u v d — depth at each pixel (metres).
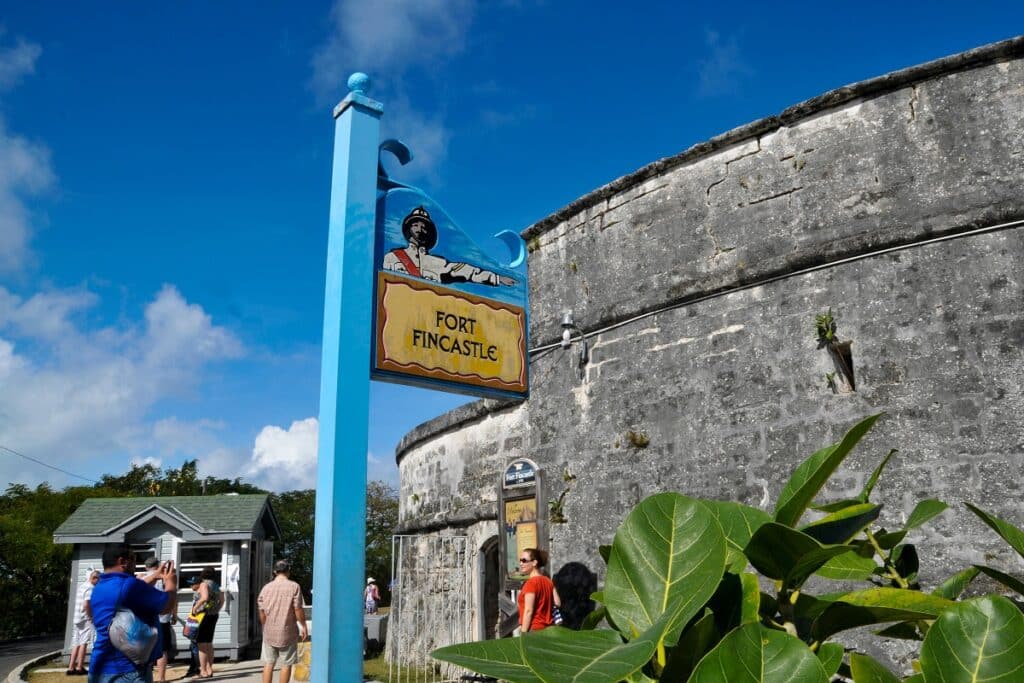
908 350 6.24
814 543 1.67
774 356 6.84
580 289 8.50
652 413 7.54
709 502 2.23
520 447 9.98
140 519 16.64
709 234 7.42
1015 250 6.04
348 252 4.75
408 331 5.54
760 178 7.21
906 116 6.61
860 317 6.48
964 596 5.62
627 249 8.03
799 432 6.58
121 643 6.16
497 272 6.24
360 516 4.34
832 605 1.81
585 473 8.06
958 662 1.54
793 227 6.93
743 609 1.72
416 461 13.55
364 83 5.11
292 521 47.53
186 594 16.34
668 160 7.77
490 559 10.89
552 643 1.62
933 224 6.29
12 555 26.69
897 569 2.49
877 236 6.48
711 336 7.25
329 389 4.52
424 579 12.66
